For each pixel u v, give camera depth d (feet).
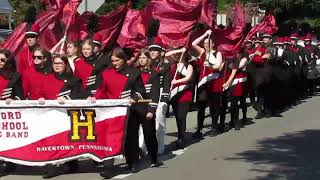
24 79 29.09
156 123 33.91
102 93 29.30
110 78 28.96
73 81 28.50
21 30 35.14
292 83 58.75
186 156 34.14
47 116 27.76
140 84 28.99
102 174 28.32
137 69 29.14
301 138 40.27
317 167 31.04
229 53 43.52
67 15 36.45
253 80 50.06
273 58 50.47
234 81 43.55
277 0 98.78
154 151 30.76
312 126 45.96
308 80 71.67
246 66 46.09
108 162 28.32
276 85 51.34
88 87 29.40
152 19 38.47
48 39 36.52
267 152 35.24
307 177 28.76
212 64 40.14
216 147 37.04
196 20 39.14
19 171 29.71
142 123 29.78
